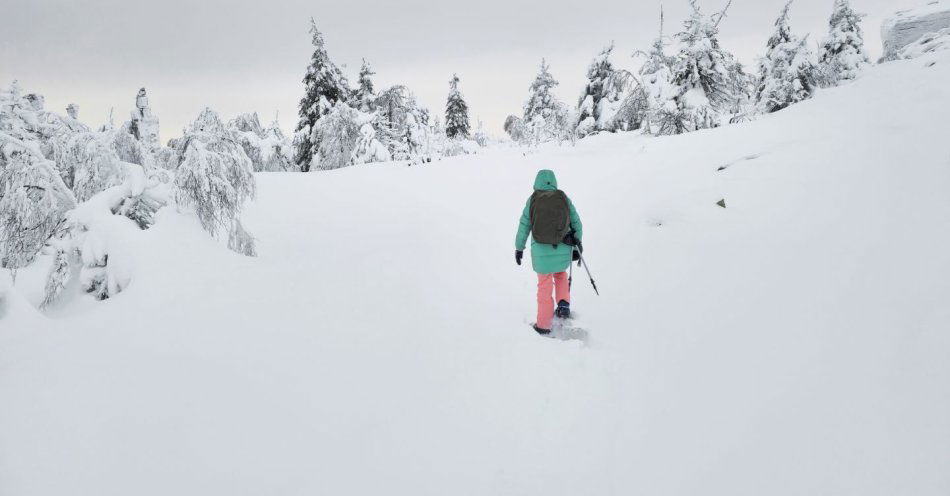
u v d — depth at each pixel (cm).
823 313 328
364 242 654
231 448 214
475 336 375
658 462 234
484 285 515
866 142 639
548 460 238
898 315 296
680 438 248
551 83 2961
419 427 255
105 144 720
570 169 1053
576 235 421
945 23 2080
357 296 427
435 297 454
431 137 2636
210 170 505
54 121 1059
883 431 216
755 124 1045
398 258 569
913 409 223
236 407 243
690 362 321
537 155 1352
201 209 509
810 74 1642
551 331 404
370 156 2108
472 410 277
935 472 188
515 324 414
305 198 967
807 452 217
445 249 629
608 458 240
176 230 467
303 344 325
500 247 662
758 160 689
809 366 279
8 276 552
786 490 200
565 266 407
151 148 2402
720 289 416
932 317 282
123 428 216
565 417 274
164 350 291
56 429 211
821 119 890
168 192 509
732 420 253
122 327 319
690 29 1517
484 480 223
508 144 2916
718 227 541
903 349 266
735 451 230
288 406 253
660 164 862
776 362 293
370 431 246
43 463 192
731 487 210
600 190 826
